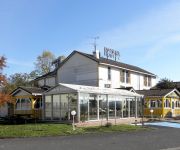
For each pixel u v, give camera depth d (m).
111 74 56.97
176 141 22.41
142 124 37.75
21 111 47.59
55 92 39.84
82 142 21.47
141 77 64.19
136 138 24.14
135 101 47.19
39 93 46.47
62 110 39.50
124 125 34.47
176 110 56.16
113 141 22.12
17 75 76.81
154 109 52.97
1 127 29.39
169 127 36.19
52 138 24.09
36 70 84.81
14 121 41.25
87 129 30.73
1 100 28.80
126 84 60.09
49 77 61.66
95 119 39.47
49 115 40.91
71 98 38.56
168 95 53.56
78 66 56.66
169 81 67.50
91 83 55.00
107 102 41.44
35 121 39.91
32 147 18.95
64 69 58.22
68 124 34.44
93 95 39.53
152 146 19.73
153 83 68.31
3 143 20.94
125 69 59.59
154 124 39.44
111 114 42.09
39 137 24.84
